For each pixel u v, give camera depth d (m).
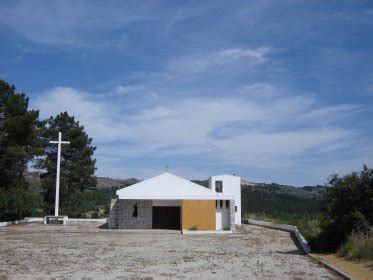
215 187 52.19
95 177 65.00
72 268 16.92
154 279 14.70
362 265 17.14
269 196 85.12
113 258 20.11
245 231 41.28
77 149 62.94
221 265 18.17
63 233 35.28
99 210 65.88
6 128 46.53
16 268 16.72
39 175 61.84
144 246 26.08
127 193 43.59
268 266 17.97
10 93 49.53
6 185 49.06
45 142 59.97
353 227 21.45
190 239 31.95
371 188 21.75
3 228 39.44
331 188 22.62
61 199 61.31
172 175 44.50
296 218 50.75
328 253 21.92
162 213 44.16
